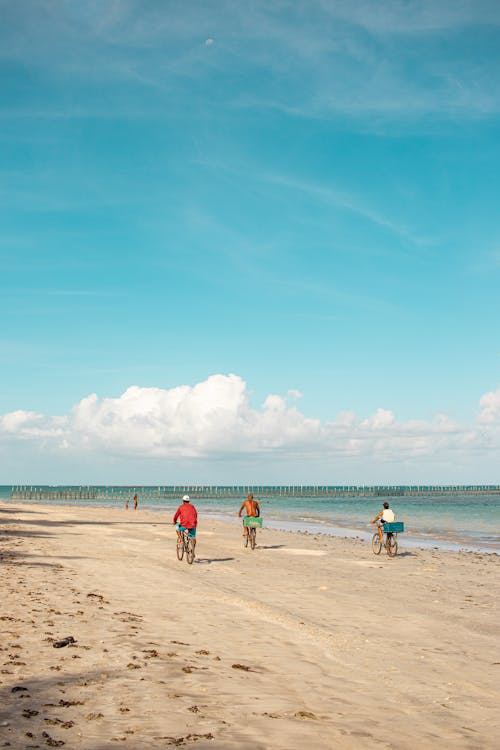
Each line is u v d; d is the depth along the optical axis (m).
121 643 9.41
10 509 60.28
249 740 5.64
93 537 31.97
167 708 6.48
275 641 10.35
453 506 103.00
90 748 5.25
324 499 156.75
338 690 7.70
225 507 97.06
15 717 5.96
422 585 18.47
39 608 11.73
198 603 13.74
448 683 8.34
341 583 18.23
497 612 14.22
